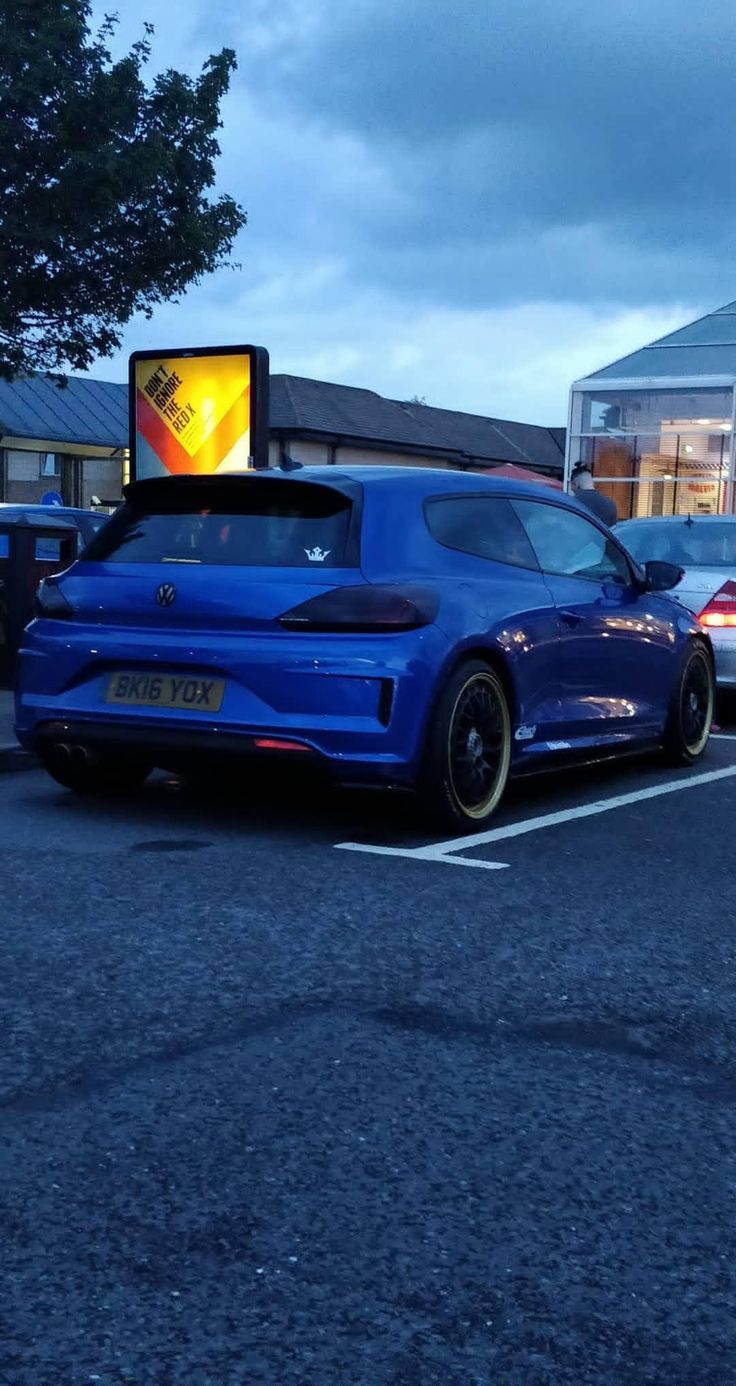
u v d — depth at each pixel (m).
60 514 14.67
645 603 7.43
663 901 4.77
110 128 14.53
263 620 5.56
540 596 6.37
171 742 5.69
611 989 3.79
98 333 15.47
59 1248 2.33
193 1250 2.33
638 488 20.81
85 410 44.66
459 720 5.74
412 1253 2.34
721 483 20.08
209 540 5.89
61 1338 2.08
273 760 5.52
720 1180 2.65
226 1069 3.13
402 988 3.74
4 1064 3.14
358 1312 2.16
